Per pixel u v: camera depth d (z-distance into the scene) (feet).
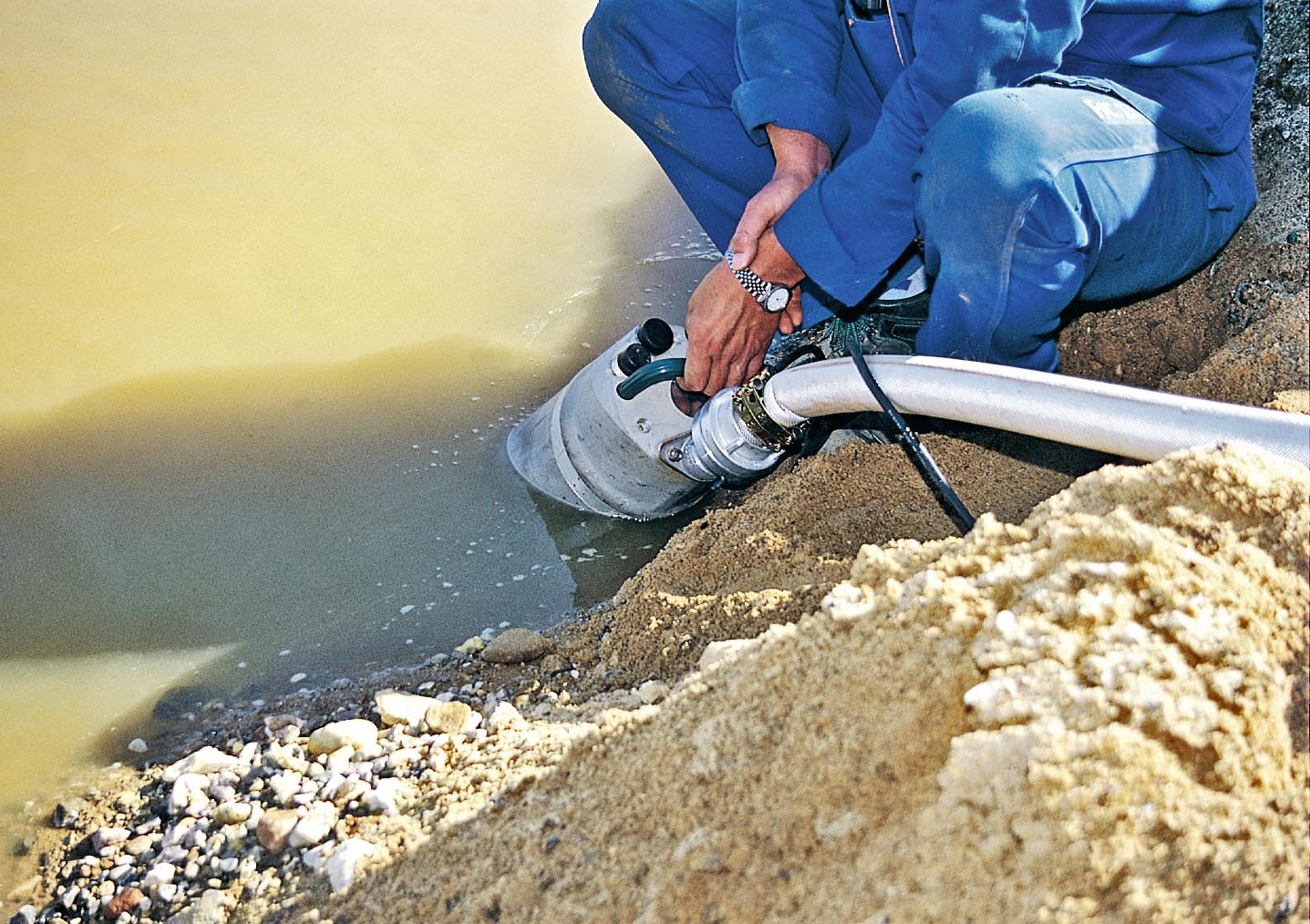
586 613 7.55
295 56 13.53
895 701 4.31
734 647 5.78
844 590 5.01
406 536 8.26
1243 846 3.57
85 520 8.20
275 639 7.34
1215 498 4.60
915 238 6.86
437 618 7.55
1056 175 6.04
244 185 11.68
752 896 3.97
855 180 6.67
